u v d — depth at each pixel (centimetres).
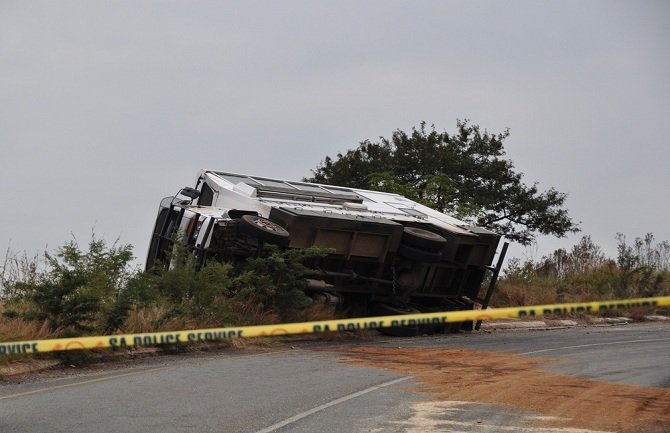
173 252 2233
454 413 1165
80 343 912
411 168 4891
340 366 1678
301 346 2084
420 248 2517
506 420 1122
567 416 1160
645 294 3731
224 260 2314
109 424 1050
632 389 1433
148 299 1959
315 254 2248
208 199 2588
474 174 4934
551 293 3609
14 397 1245
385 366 1700
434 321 923
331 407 1198
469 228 2780
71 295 1720
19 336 1608
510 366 1750
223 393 1301
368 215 2545
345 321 932
